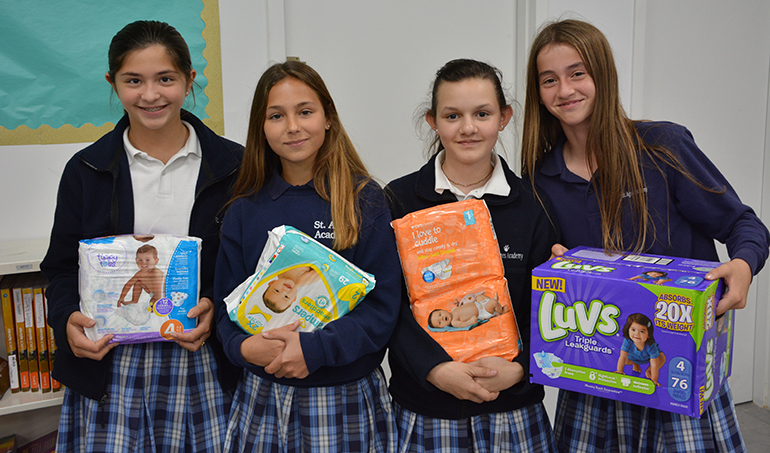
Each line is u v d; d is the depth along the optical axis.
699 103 2.27
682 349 0.91
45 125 1.67
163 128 1.26
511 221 1.22
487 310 1.11
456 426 1.15
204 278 1.31
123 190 1.26
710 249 1.23
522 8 2.14
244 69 1.82
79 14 1.65
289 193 1.20
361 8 1.99
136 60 1.15
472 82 1.16
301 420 1.13
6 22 1.59
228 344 1.09
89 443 1.22
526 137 1.32
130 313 1.15
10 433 1.75
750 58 2.30
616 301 0.96
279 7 1.82
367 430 1.18
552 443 1.24
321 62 1.97
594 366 0.99
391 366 1.25
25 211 1.70
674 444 1.09
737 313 2.32
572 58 1.17
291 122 1.13
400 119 2.10
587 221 1.25
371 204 1.18
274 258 1.05
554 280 1.01
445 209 1.14
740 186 2.37
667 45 2.20
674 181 1.18
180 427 1.23
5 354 1.73
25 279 1.55
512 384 1.10
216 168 1.31
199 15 1.75
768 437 2.09
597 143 1.20
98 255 1.13
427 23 2.08
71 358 1.22
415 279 1.12
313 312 1.07
